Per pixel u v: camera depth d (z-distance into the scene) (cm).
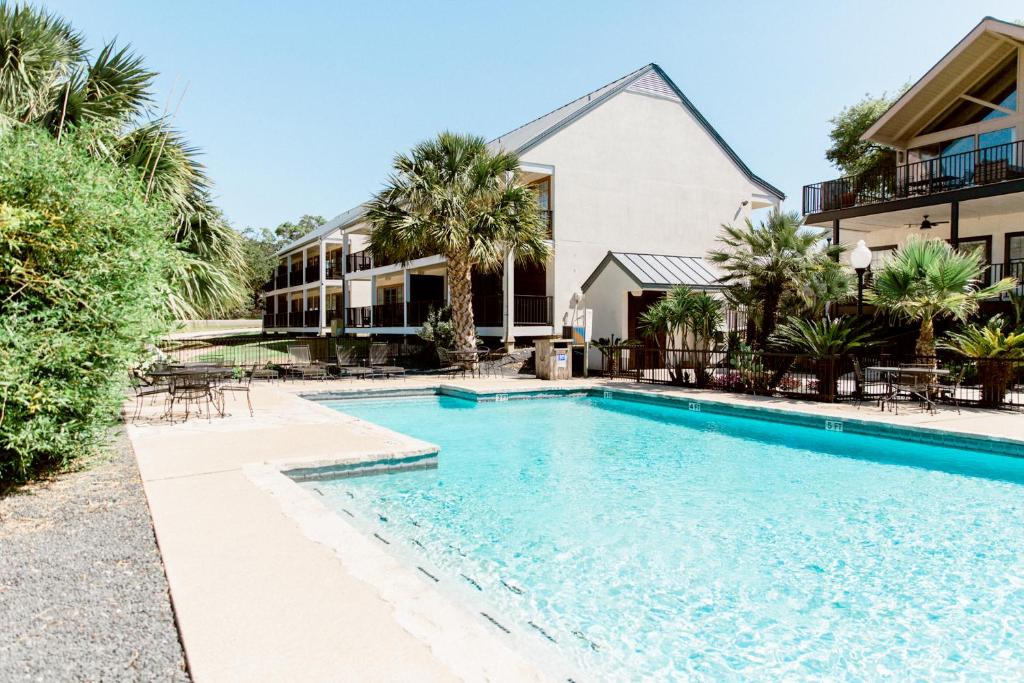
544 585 416
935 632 356
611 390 1390
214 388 1036
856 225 1906
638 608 383
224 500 480
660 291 1875
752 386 1270
